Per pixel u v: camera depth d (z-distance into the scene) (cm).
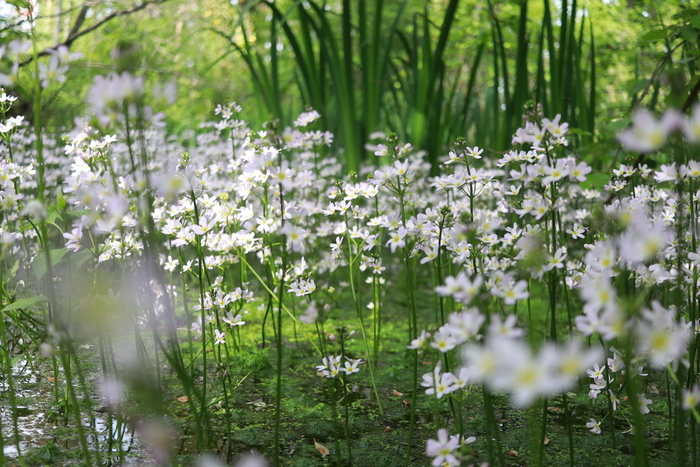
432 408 276
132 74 153
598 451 234
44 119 614
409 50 666
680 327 184
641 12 528
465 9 970
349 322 419
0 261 233
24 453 214
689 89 292
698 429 250
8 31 406
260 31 1306
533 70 859
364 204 512
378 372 325
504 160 211
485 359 97
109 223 197
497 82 546
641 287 280
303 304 439
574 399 287
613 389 256
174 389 285
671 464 222
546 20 488
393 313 445
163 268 278
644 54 629
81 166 244
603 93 761
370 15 1171
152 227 169
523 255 180
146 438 231
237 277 469
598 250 161
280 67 1327
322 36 604
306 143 427
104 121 153
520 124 505
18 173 252
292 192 491
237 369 319
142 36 1057
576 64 513
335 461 224
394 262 559
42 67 170
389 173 250
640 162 276
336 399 287
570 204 410
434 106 607
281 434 246
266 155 205
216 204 262
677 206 218
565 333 337
